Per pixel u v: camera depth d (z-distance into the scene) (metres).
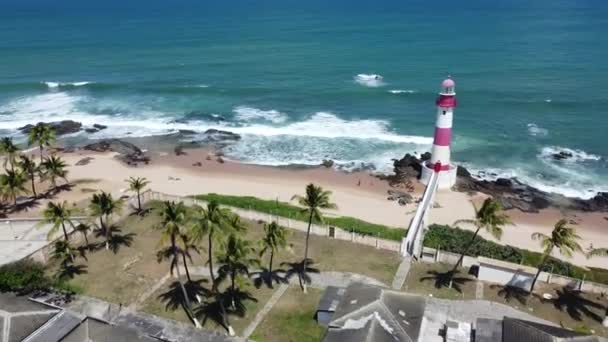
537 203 61.53
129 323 36.25
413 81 121.31
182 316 37.31
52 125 89.62
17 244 46.28
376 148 79.62
